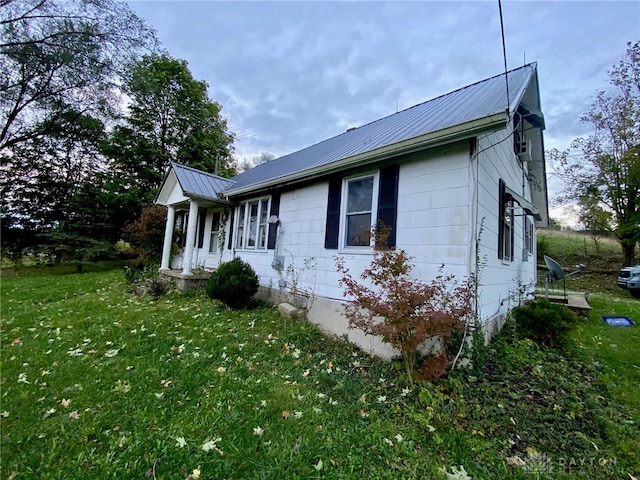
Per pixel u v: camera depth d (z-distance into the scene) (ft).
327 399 9.36
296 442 7.18
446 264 12.12
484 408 8.70
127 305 21.18
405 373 11.02
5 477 6.25
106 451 6.93
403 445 7.17
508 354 12.43
